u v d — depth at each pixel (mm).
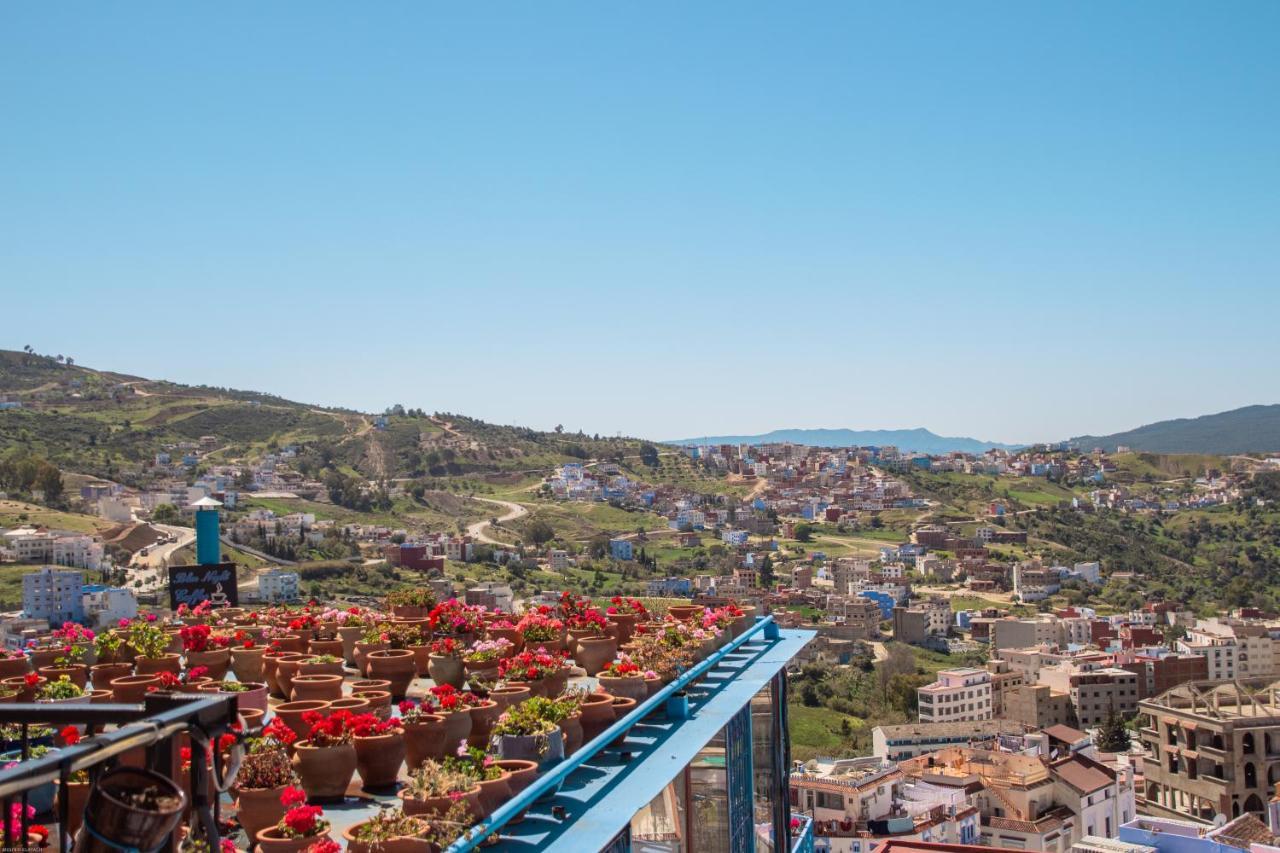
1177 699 60031
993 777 60375
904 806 55625
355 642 12547
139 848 3492
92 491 163250
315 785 7035
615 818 6727
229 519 160000
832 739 87250
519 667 9938
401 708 7965
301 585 115375
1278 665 121062
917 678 105750
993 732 77750
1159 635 138625
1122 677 107062
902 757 77500
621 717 8875
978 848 33438
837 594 172500
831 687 109438
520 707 7875
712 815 9578
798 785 55719
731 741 10312
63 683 8766
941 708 97438
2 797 3135
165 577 114062
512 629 12516
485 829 5781
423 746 7609
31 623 81438
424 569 141750
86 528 133500
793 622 145375
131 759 6570
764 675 11727
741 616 13422
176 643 11672
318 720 7320
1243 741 54875
